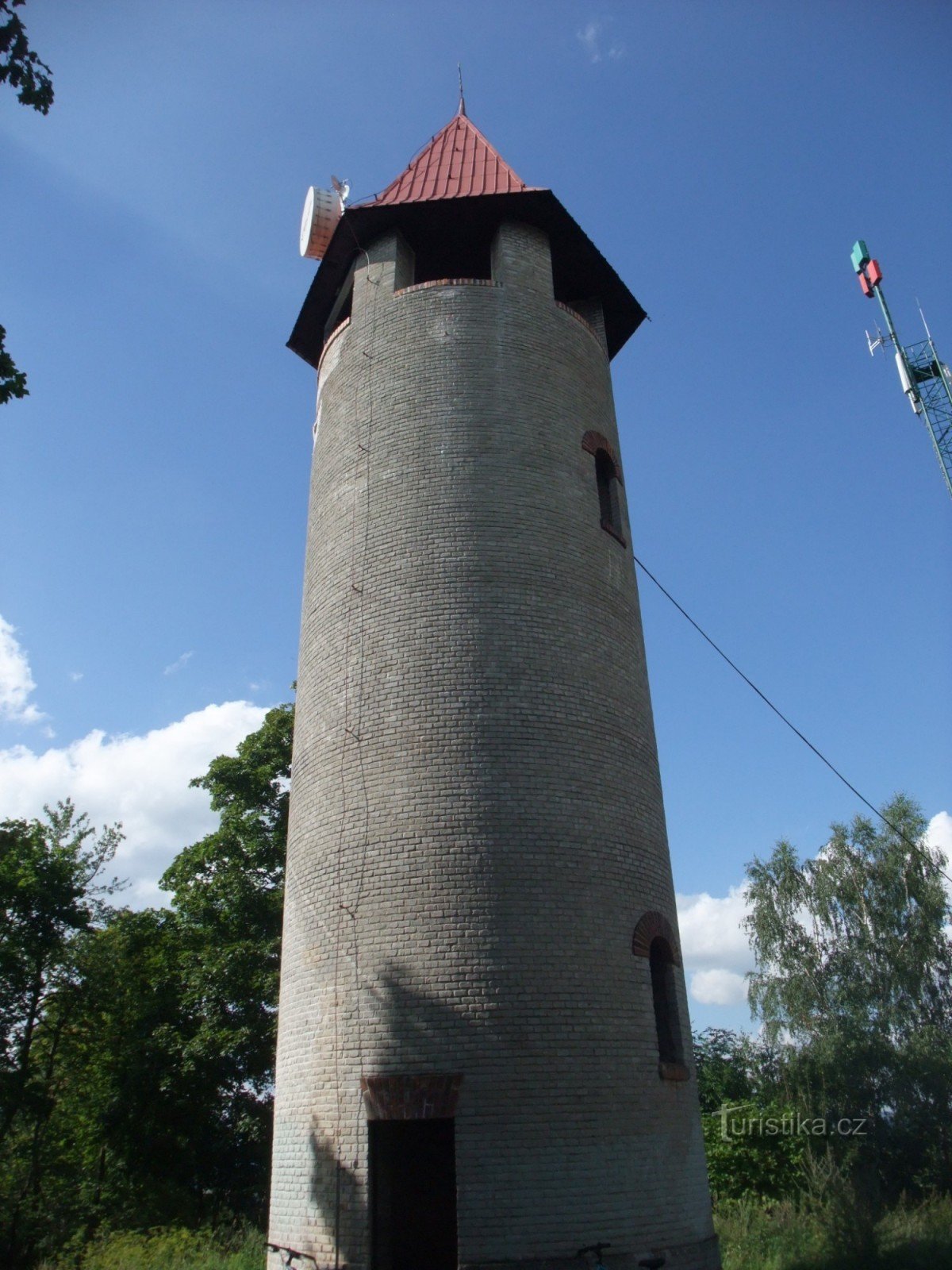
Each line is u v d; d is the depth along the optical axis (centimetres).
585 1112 1150
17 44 1002
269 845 2861
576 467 1645
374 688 1412
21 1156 3016
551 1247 1066
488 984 1186
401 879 1266
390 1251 1176
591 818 1351
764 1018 3341
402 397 1636
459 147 2064
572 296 2034
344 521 1598
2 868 2925
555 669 1431
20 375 998
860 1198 2020
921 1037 3080
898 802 3606
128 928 3188
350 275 1923
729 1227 1908
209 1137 2866
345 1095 1178
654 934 1348
